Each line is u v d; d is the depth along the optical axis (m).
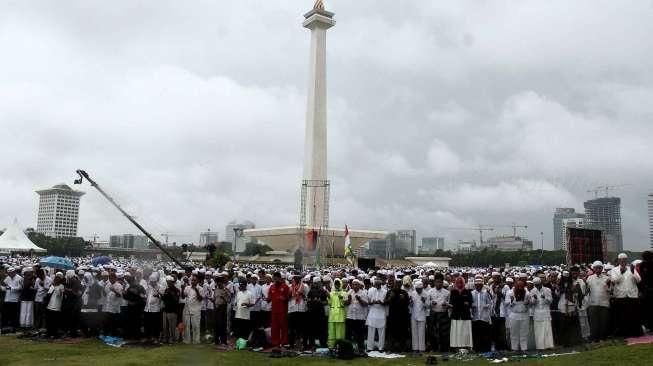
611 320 18.80
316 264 47.69
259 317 20.27
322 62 75.44
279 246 87.94
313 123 74.50
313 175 73.75
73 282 20.62
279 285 18.98
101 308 21.02
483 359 16.81
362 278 21.00
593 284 18.80
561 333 19.08
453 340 18.16
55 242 95.81
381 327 18.56
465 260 107.44
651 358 14.46
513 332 18.22
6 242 44.03
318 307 19.17
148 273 21.59
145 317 20.00
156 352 17.45
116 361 15.83
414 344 18.64
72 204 137.38
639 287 18.77
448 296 18.92
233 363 15.99
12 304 22.59
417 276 22.14
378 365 15.86
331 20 75.25
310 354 17.77
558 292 19.31
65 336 20.70
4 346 18.52
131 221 26.73
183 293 20.27
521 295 18.16
